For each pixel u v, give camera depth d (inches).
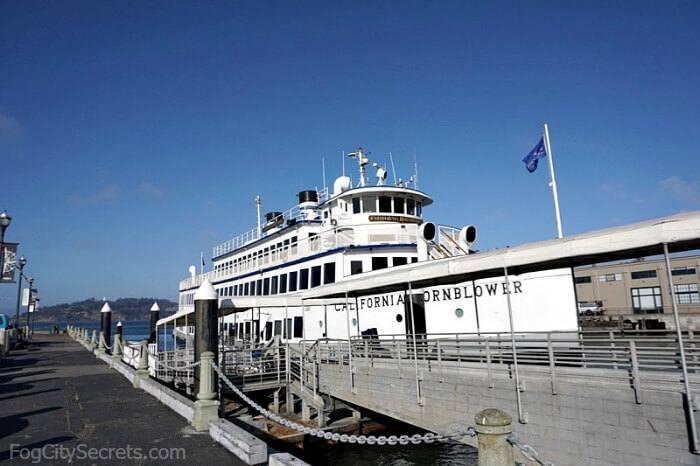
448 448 758.5
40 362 1048.2
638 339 454.6
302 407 829.2
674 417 372.8
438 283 699.4
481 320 668.1
